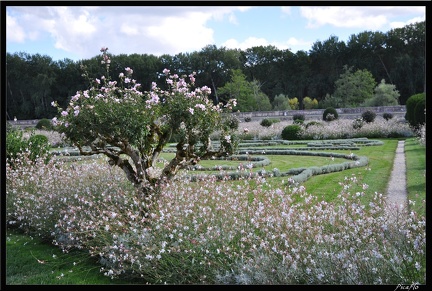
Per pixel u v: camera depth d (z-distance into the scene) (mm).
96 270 5281
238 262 4465
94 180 7250
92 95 6227
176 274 4586
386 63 46031
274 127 27766
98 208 6082
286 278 4059
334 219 4633
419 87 43625
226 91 43281
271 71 49844
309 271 3992
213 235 4758
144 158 6367
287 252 4309
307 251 4211
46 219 6586
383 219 4477
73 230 5879
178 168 6398
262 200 5703
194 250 4613
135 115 5855
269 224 4613
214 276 4473
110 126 5773
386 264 3936
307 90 48812
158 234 4926
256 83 47375
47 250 6176
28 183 7855
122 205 6285
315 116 35031
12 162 9094
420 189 8141
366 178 9930
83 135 5949
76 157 13688
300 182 9781
